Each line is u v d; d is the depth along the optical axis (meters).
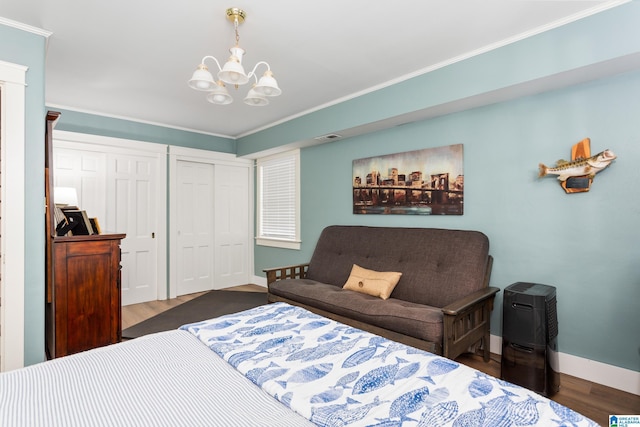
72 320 2.32
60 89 3.19
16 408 0.94
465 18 2.06
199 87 1.88
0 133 1.99
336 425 0.86
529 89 2.37
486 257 2.64
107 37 2.26
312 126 3.80
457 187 2.91
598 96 2.20
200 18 2.04
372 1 1.89
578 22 2.01
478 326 2.43
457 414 0.90
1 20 2.01
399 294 2.88
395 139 3.37
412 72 2.84
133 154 4.17
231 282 5.14
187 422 0.89
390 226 3.44
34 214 2.11
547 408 0.92
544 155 2.44
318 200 4.23
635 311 2.08
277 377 1.11
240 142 5.10
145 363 1.24
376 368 1.18
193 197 4.77
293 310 1.91
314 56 2.55
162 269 4.38
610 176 2.16
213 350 1.36
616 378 2.14
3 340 1.99
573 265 2.32
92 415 0.91
